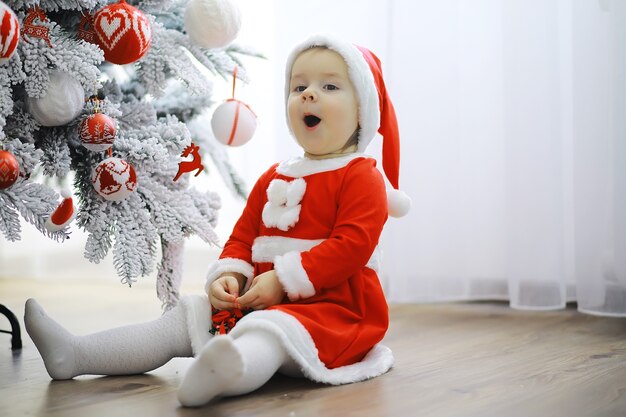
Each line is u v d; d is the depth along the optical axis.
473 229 1.99
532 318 1.74
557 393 1.05
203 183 2.32
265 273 1.16
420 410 0.97
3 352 1.40
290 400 1.02
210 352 0.92
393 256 1.97
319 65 1.25
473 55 1.97
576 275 1.80
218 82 2.21
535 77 1.81
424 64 1.94
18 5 1.18
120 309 1.99
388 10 1.95
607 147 1.74
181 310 1.17
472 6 1.96
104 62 1.53
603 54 1.74
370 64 1.29
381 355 1.22
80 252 2.67
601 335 1.52
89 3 1.25
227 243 1.30
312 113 1.24
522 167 1.83
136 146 1.31
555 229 1.82
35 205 1.21
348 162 1.24
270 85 2.17
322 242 1.17
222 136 1.40
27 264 2.72
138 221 1.31
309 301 1.17
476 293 2.00
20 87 1.24
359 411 0.96
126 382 1.13
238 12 1.36
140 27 1.24
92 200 1.30
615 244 1.72
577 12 1.76
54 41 1.19
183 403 0.97
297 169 1.26
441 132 1.94
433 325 1.66
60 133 1.31
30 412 0.97
